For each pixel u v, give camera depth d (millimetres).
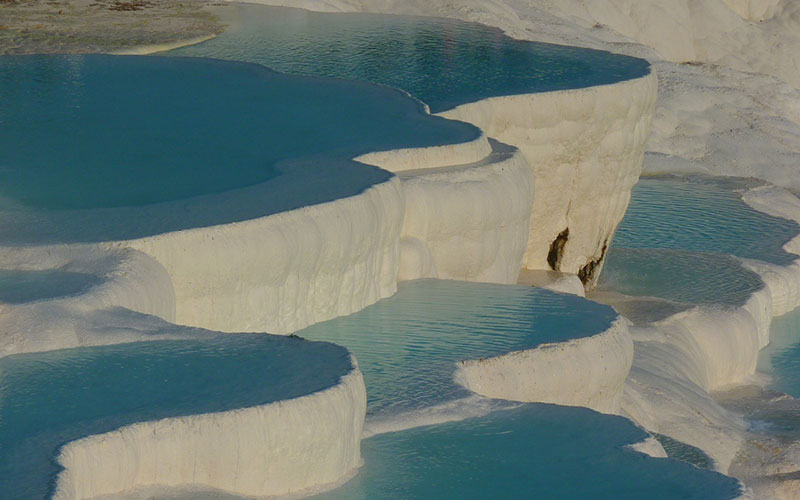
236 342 14094
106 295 14641
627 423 14586
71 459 11148
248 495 12180
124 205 18062
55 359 13445
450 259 21453
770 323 29859
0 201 18188
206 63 28516
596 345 17438
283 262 16984
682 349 25531
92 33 31547
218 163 20500
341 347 13969
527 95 26188
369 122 23438
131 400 12453
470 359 16453
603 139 27547
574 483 13023
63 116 23469
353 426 13062
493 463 13508
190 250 16047
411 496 12617
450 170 21594
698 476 13141
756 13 60406
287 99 25141
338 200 18016
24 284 14836
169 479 11945
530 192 23125
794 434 23109
